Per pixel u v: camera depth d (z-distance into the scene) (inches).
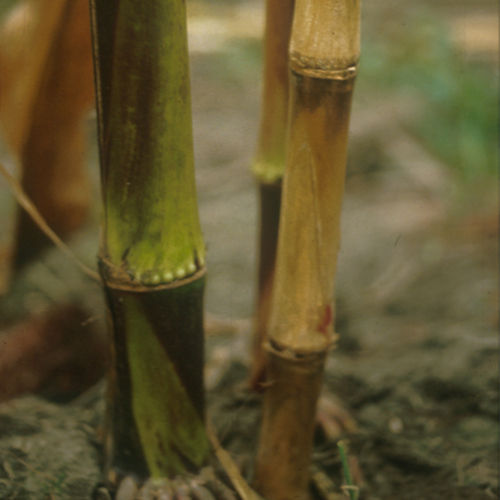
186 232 13.9
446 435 17.5
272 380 14.8
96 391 18.4
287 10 14.9
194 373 14.6
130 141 13.4
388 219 31.6
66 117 20.1
